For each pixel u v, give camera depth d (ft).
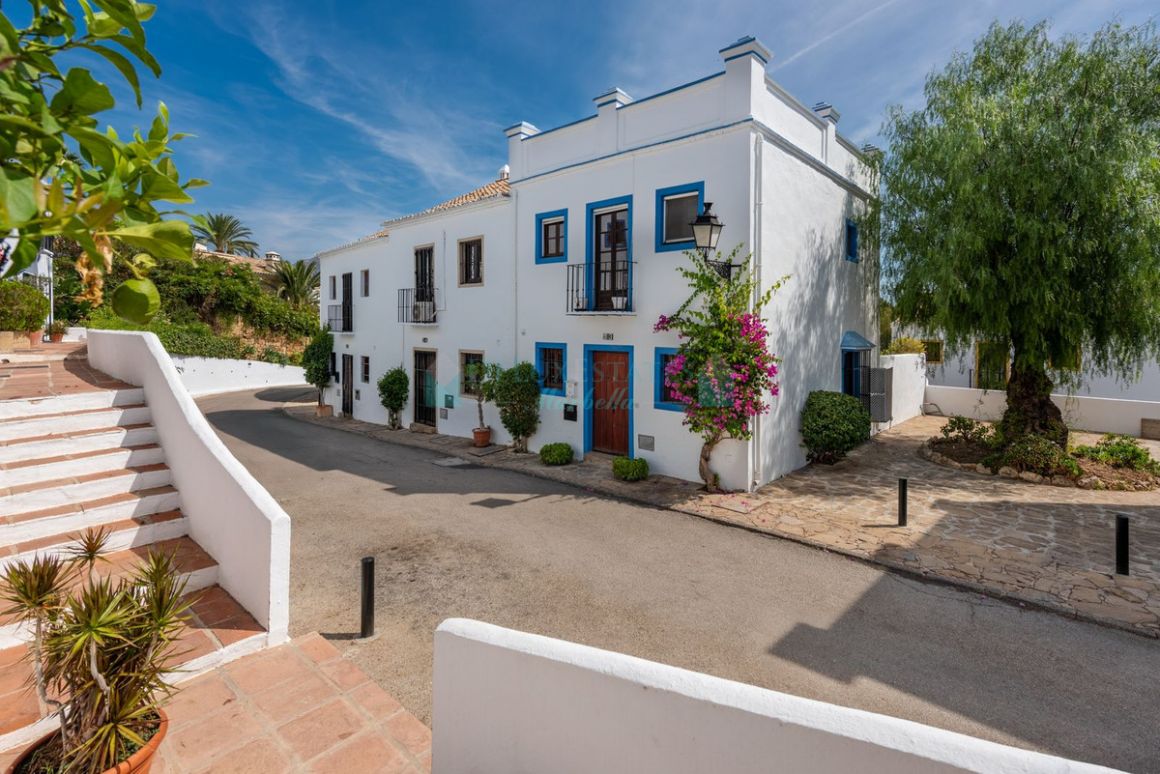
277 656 14.20
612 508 31.83
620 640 17.93
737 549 25.64
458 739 9.69
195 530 17.81
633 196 38.55
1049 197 33.40
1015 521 28.53
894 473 38.37
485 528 28.40
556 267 43.45
